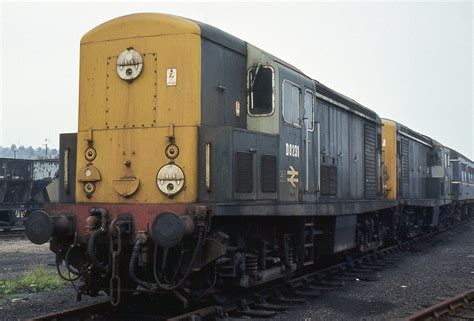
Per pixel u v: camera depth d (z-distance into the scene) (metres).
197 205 7.14
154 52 7.94
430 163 24.25
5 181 24.86
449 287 10.86
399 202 17.55
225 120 8.52
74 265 7.87
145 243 7.16
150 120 7.85
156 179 7.69
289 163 9.47
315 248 11.59
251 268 8.36
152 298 8.55
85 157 8.09
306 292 9.92
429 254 16.84
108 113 8.05
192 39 7.85
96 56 8.21
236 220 8.37
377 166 15.79
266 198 8.61
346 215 12.31
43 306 8.84
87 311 7.93
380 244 15.64
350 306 9.01
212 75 8.20
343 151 12.82
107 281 7.88
